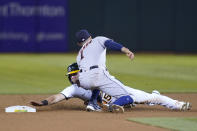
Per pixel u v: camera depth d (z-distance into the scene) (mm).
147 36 88250
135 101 29641
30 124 24812
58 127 23953
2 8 84375
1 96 37781
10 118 26812
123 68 62250
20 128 23719
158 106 32562
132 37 87938
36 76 53156
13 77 52219
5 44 85312
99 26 87375
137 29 88000
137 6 87625
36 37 86250
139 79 50719
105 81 29656
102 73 29609
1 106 32625
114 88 29578
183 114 28781
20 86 44719
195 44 88375
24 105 32938
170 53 88062
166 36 88312
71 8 87312
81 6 87188
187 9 87750
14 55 81812
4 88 43094
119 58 78500
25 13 85562
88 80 29656
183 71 59156
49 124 24797
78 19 87438
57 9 86812
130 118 26688
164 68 62500
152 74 55562
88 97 31156
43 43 86688
